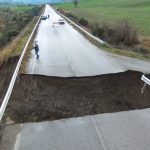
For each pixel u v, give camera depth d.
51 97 13.33
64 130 10.03
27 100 13.14
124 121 10.55
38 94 13.79
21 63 21.23
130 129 9.88
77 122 10.65
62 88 14.34
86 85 14.55
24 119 11.27
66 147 8.86
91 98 13.06
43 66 20.30
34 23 59.81
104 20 60.59
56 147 8.90
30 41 32.84
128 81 14.87
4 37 46.16
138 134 9.49
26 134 9.88
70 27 48.34
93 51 25.97
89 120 10.77
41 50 27.08
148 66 19.97
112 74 15.82
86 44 30.05
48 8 140.75
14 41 33.00
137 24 53.16
